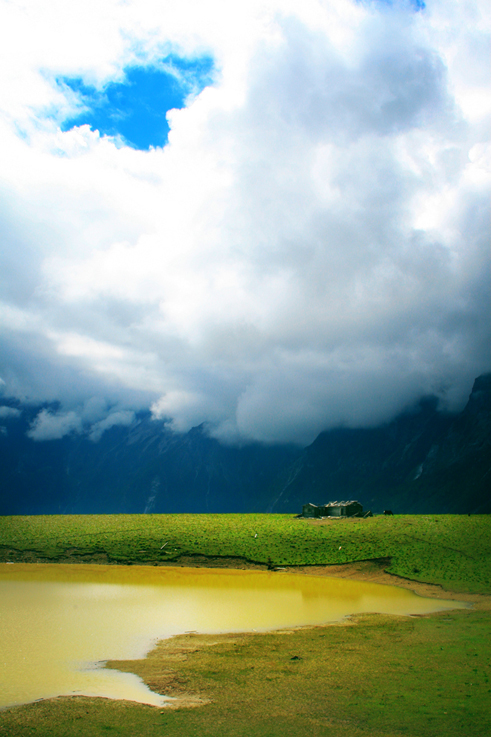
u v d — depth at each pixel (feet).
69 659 88.07
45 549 253.44
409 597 158.30
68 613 129.18
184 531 297.12
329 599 153.89
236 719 60.80
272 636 106.73
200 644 99.76
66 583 180.45
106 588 169.89
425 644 96.78
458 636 103.24
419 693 68.85
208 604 144.05
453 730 56.13
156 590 167.32
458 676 75.97
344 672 79.71
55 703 66.23
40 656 89.86
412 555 223.92
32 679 77.10
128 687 73.61
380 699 66.90
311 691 70.85
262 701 67.10
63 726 58.44
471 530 265.75
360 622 120.67
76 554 246.27
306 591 168.66
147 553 246.47
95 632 108.88
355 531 284.20
